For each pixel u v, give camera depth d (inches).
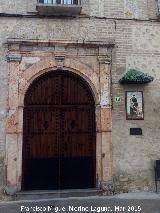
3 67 389.4
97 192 387.9
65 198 379.2
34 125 399.2
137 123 406.0
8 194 374.6
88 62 404.2
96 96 402.0
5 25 393.7
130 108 406.3
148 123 407.5
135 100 407.8
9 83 387.5
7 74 389.1
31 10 398.3
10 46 390.0
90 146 405.7
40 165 397.4
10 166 379.2
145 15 419.8
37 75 396.2
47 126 401.7
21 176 384.8
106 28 410.9
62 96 406.0
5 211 339.6
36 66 394.9
